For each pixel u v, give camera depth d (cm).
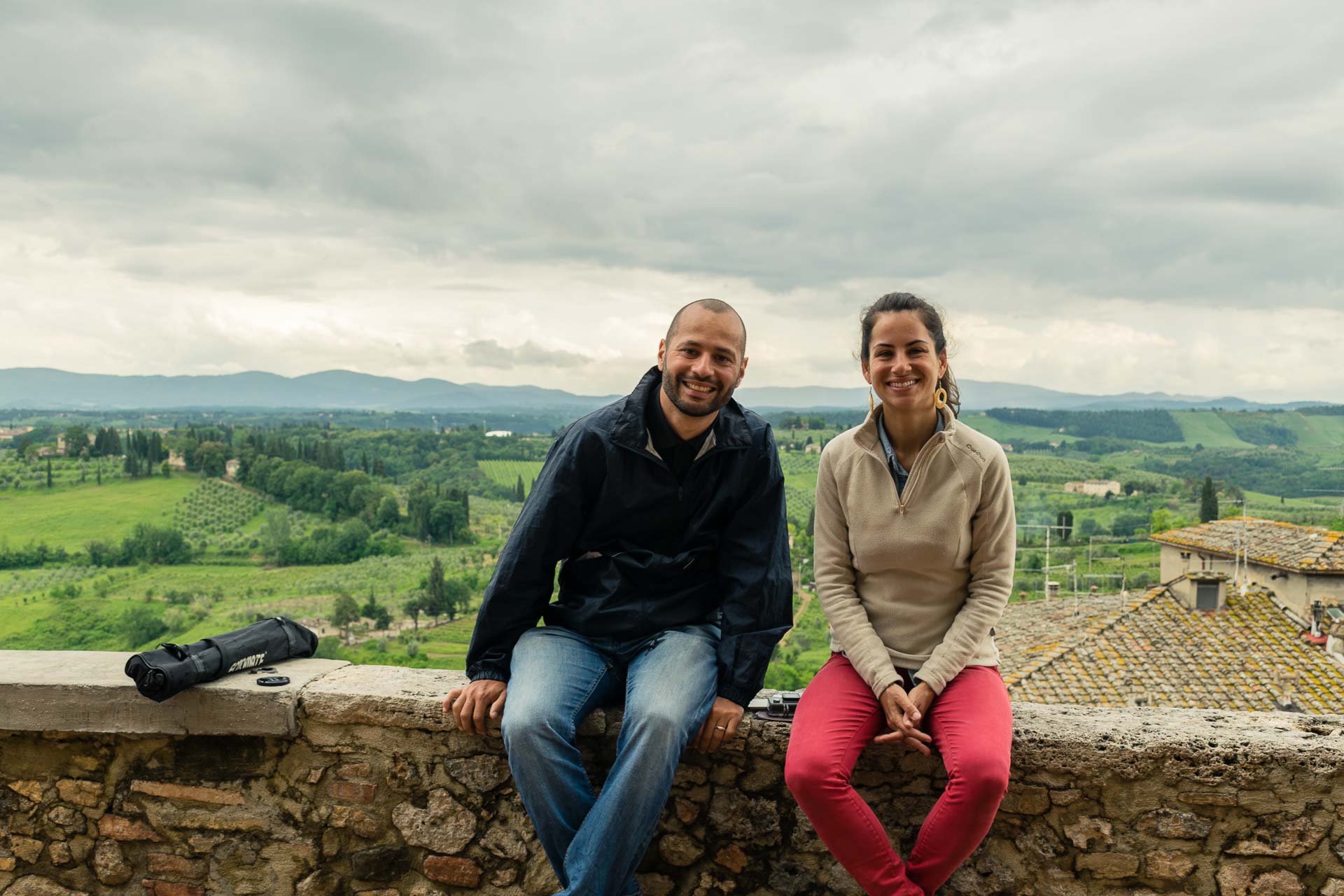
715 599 253
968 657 220
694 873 251
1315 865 224
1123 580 2406
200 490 13050
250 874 266
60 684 261
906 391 221
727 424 239
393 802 258
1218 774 225
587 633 248
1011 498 224
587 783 229
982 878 237
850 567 241
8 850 276
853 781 241
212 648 262
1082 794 231
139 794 268
